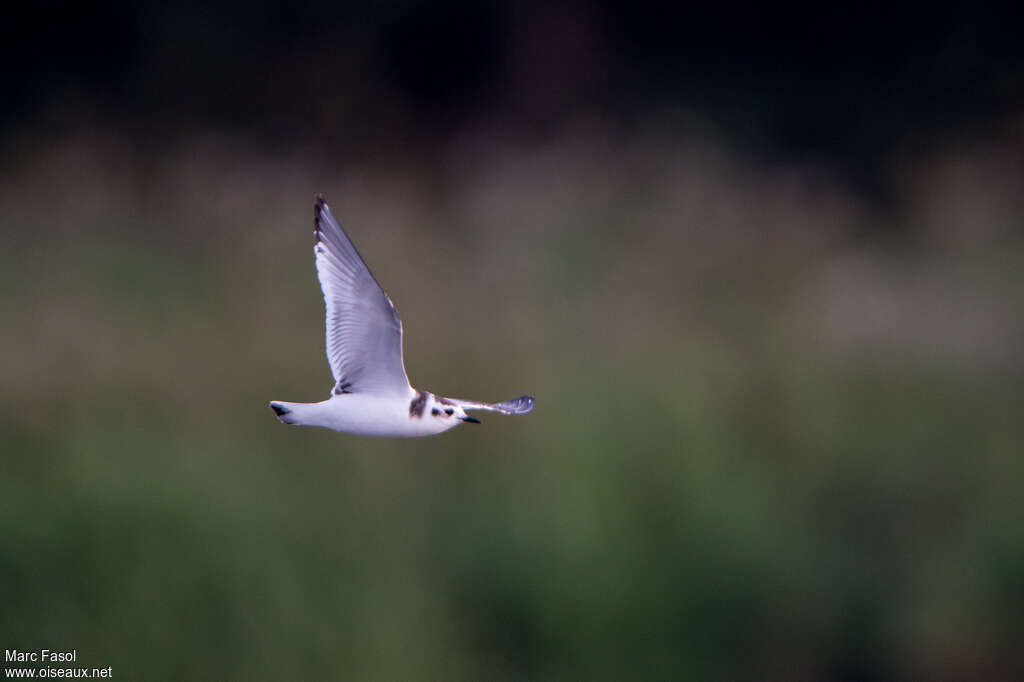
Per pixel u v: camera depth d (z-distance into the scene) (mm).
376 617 11250
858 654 12320
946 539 12836
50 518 11219
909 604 12508
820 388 13422
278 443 12125
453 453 12336
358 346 8898
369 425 9141
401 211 15008
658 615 11695
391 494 12008
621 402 12719
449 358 12797
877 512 12883
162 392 12242
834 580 12438
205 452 11828
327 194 15219
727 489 12289
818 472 12883
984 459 13250
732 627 11953
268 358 12594
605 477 12102
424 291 13438
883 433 13305
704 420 12648
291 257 13805
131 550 11156
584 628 11594
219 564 11195
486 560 11922
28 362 12266
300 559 11492
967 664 12383
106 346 12547
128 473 11516
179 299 13438
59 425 11875
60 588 11078
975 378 14039
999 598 12500
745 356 13609
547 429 12414
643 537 11922
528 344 13133
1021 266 15453
